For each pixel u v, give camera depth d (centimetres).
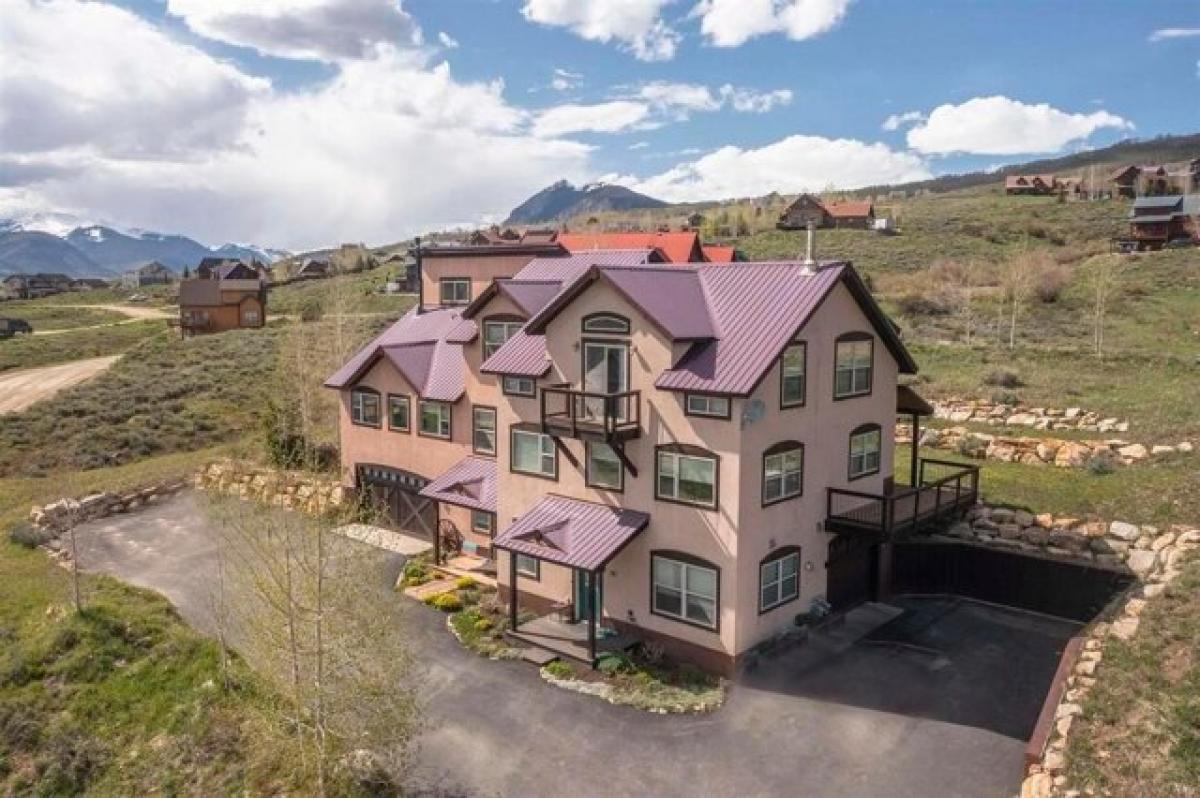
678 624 2259
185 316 8681
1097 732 1645
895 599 2681
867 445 2581
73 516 3036
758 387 2114
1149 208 9044
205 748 1975
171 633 2444
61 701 2233
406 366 3294
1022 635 2406
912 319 6031
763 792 1736
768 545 2220
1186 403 3409
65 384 6569
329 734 1770
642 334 2255
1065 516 2645
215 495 3519
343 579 1739
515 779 1805
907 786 1727
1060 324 5688
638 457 2298
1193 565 2117
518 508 2631
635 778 1797
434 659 2334
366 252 16588
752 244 10812
